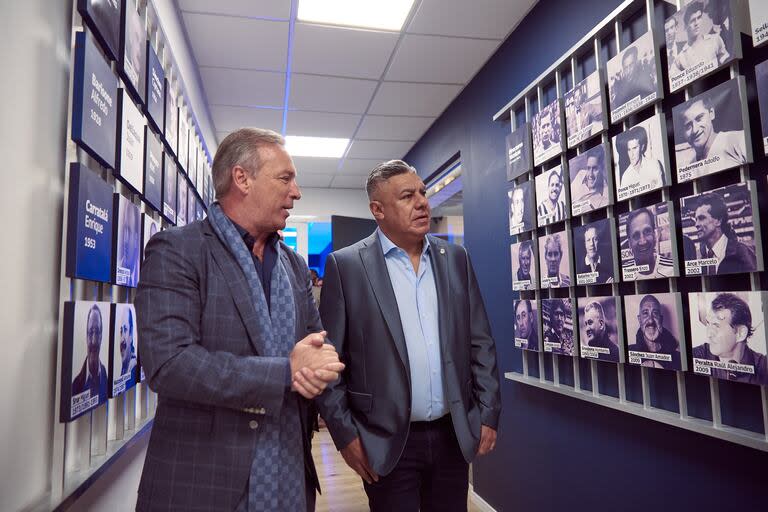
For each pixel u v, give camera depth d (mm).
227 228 1023
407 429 1384
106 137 1180
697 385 1518
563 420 2227
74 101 1011
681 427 1549
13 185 821
